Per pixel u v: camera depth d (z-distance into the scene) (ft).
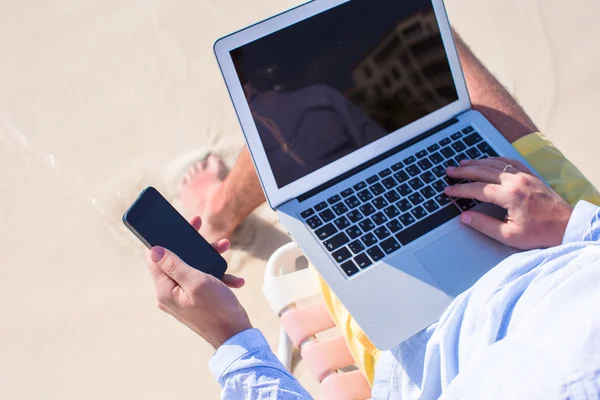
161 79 7.73
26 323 6.41
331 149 4.65
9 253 6.75
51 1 8.23
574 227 4.05
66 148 7.29
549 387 2.73
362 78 4.66
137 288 6.62
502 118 5.32
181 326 6.46
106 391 6.16
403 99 4.83
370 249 4.44
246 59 4.32
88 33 8.05
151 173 7.09
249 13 8.13
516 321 3.49
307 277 5.05
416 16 4.75
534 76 7.68
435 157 4.86
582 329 2.81
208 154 7.16
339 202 4.59
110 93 7.64
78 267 6.70
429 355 3.85
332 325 4.87
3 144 7.32
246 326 3.90
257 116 4.41
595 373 2.67
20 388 6.16
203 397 6.14
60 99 7.61
